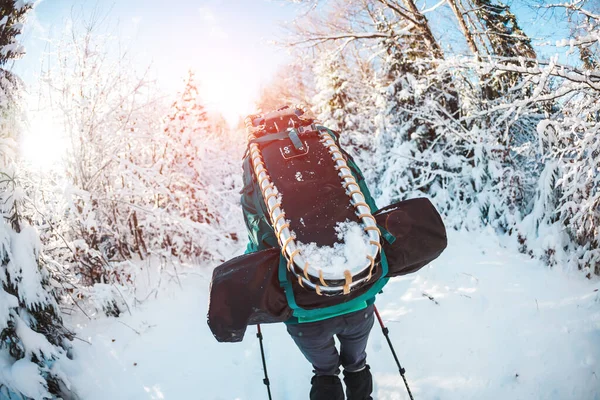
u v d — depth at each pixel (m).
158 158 5.37
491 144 4.74
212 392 2.98
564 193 3.55
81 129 4.34
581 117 3.45
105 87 4.66
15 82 3.05
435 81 5.55
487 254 4.29
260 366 3.22
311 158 2.25
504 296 3.46
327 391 2.26
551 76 3.68
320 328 2.14
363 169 6.84
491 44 5.84
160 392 2.98
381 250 2.04
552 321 3.05
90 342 3.37
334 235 1.96
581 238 3.64
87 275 4.07
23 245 2.91
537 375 2.69
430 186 5.72
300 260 1.86
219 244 5.13
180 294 4.32
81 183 4.37
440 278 3.98
